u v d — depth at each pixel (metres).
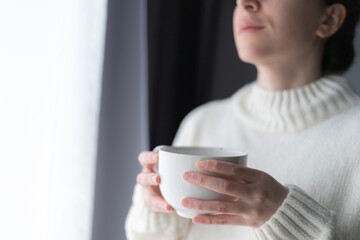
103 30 0.79
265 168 0.71
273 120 0.73
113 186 0.87
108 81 0.84
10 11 0.62
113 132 0.86
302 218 0.51
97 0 0.77
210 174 0.47
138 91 0.89
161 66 1.05
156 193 0.66
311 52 0.71
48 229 0.72
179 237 0.75
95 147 0.81
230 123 0.82
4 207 0.64
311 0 0.66
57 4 0.70
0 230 0.64
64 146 0.74
